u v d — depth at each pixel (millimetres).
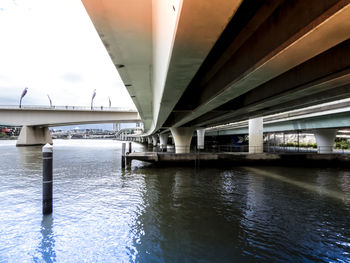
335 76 7402
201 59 5418
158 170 22844
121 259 6277
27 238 7520
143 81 12992
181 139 33094
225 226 8406
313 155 26625
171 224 8602
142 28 7477
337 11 3463
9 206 10781
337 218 9297
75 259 6312
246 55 6348
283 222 8828
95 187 14930
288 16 4418
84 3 6223
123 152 24484
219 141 80562
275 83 10656
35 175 19312
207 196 12648
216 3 3109
